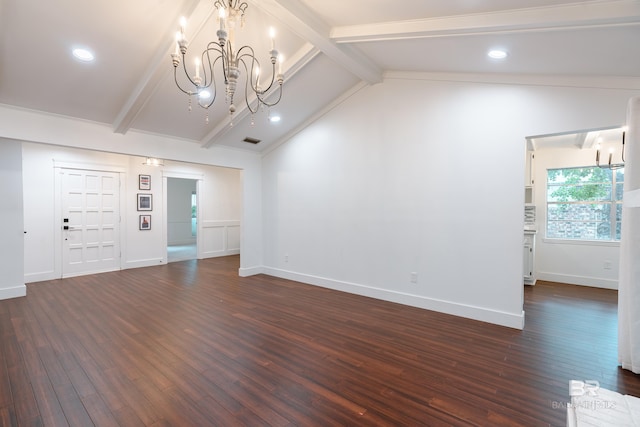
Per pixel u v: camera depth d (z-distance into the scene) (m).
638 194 2.31
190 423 1.83
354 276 4.58
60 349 2.77
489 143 3.38
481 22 2.34
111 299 4.31
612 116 2.74
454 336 3.06
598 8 1.93
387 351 2.75
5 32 2.59
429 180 3.81
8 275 4.35
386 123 4.14
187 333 3.15
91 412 1.93
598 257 4.91
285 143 5.47
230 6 2.30
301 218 5.27
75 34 2.74
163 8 2.61
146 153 4.52
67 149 5.70
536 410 1.94
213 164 5.28
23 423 1.83
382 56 3.53
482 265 3.45
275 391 2.16
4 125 3.43
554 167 5.28
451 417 1.88
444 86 3.66
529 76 3.10
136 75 3.36
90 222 6.01
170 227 11.20
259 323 3.42
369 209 4.37
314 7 2.71
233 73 2.20
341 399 2.07
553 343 2.89
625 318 2.42
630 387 2.18
